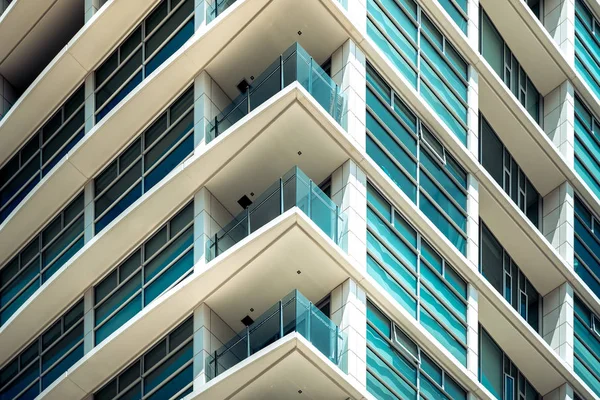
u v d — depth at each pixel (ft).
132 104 173.06
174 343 161.27
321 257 154.71
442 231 172.76
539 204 200.75
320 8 163.84
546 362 185.78
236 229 159.12
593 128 208.03
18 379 182.29
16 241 189.26
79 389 169.37
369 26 170.60
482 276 179.01
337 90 163.22
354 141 161.07
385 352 157.48
